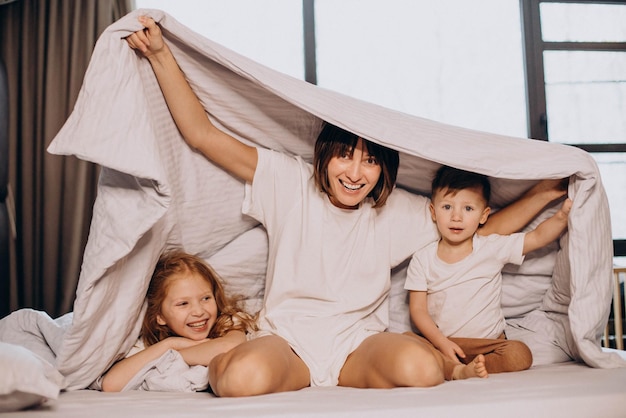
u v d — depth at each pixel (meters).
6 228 2.54
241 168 1.37
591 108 3.18
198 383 1.18
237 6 3.04
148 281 1.27
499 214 1.47
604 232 1.30
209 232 1.47
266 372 1.00
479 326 1.41
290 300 1.33
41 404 0.93
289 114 1.40
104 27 2.77
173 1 3.00
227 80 1.31
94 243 1.14
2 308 2.43
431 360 1.05
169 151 1.32
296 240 1.36
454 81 3.16
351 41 3.11
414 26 3.15
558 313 1.48
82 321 1.11
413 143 1.26
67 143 1.10
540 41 3.13
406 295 1.59
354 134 1.33
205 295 1.36
